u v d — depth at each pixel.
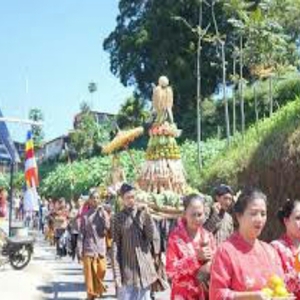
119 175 15.99
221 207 7.64
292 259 5.02
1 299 12.39
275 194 12.94
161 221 11.89
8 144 21.84
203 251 5.61
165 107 14.06
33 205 22.84
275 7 33.25
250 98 42.47
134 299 8.75
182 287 5.70
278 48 30.19
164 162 13.67
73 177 40.75
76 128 60.41
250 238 4.45
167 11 45.84
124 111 52.03
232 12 32.22
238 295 4.22
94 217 12.30
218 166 17.14
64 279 15.77
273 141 13.74
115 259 8.80
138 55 50.19
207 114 45.38
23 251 17.33
